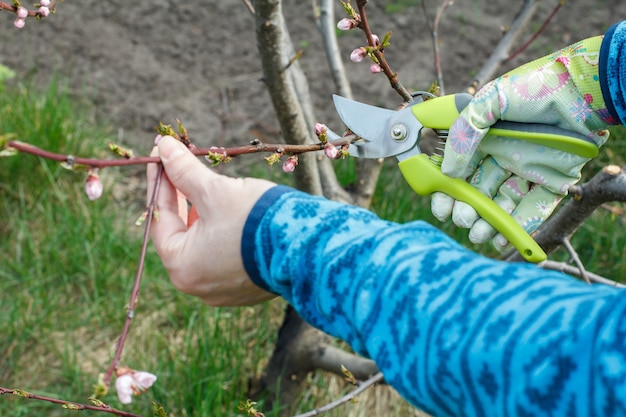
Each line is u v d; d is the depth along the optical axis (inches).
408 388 34.6
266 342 108.3
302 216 42.3
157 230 48.9
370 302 36.6
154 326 111.4
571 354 29.4
